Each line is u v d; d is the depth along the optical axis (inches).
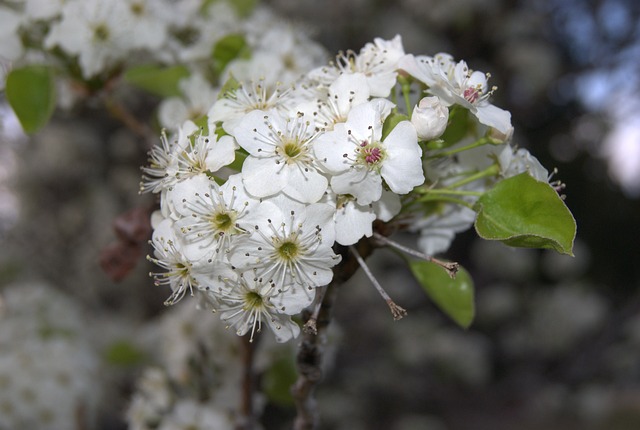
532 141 66.9
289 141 13.2
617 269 75.9
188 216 13.1
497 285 58.6
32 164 46.4
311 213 13.0
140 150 46.5
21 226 46.7
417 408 52.1
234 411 17.5
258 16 19.8
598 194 73.5
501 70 57.7
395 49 14.3
